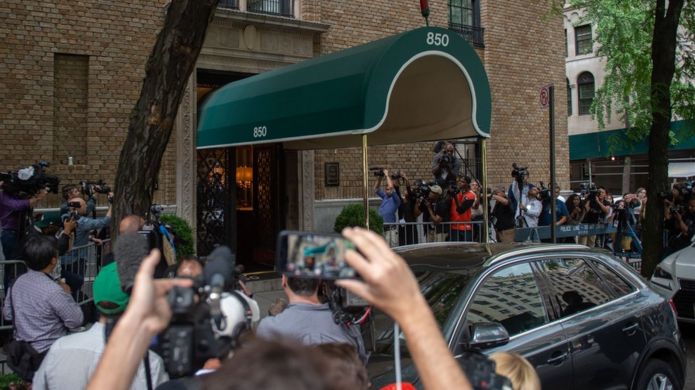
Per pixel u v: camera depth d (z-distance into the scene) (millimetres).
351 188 12234
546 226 12266
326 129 7402
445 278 4301
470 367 1706
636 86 11375
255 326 3834
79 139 9391
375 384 3441
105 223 7508
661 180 9703
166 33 5395
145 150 5418
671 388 4934
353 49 7707
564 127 15828
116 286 2783
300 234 1442
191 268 3117
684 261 8008
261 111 8695
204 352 1479
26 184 6914
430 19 13398
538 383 2295
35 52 8977
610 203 14164
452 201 10664
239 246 12359
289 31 11211
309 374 1027
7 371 6133
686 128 10992
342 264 1430
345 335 3180
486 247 4930
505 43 14734
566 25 29250
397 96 8477
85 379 2961
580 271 4801
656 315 4938
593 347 4355
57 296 4395
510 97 14789
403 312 1296
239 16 10430
